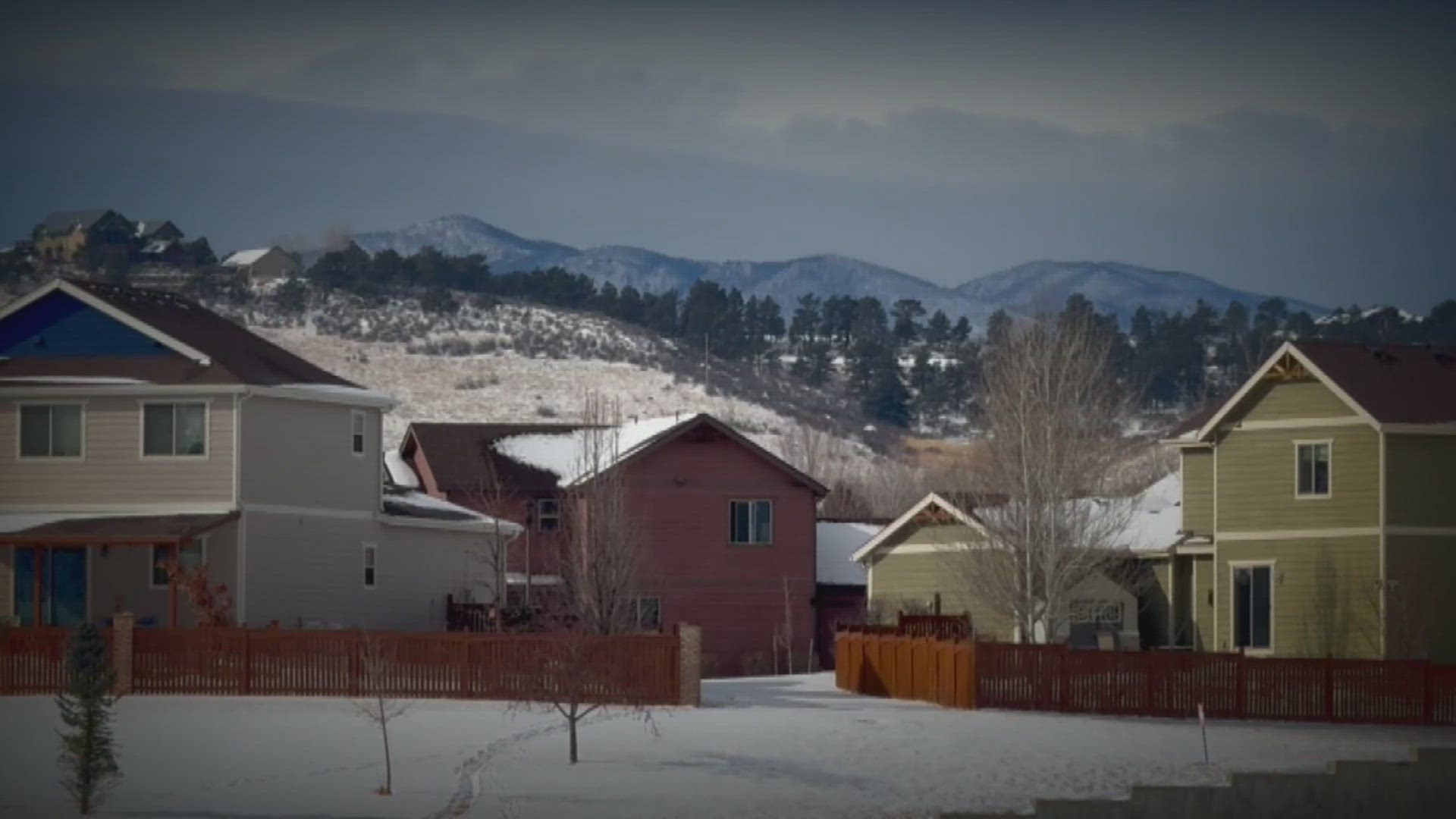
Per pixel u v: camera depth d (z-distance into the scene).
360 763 119.19
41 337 195.25
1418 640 188.50
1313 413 196.50
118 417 189.62
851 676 179.50
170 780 113.00
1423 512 191.50
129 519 186.12
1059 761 129.12
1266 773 120.69
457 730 132.75
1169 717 158.88
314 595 195.75
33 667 151.88
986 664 156.38
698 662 149.75
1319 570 194.62
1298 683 161.25
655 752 125.44
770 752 126.94
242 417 188.12
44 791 109.75
